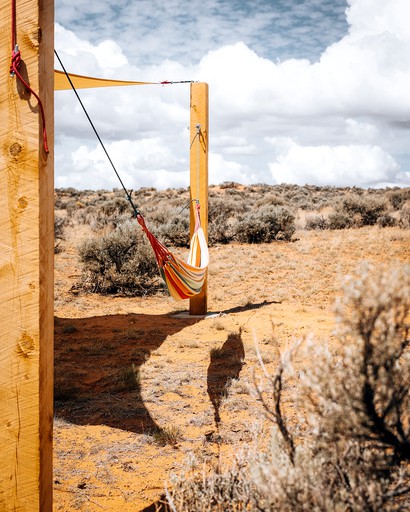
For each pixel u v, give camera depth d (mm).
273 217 21922
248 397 5676
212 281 14328
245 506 2361
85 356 7566
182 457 4316
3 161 2371
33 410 2393
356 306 1842
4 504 2422
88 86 8664
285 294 12305
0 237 2393
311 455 2047
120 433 4855
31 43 2320
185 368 6855
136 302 12148
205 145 10016
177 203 34969
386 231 22141
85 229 25500
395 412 1866
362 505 1808
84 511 3529
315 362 1957
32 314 2387
